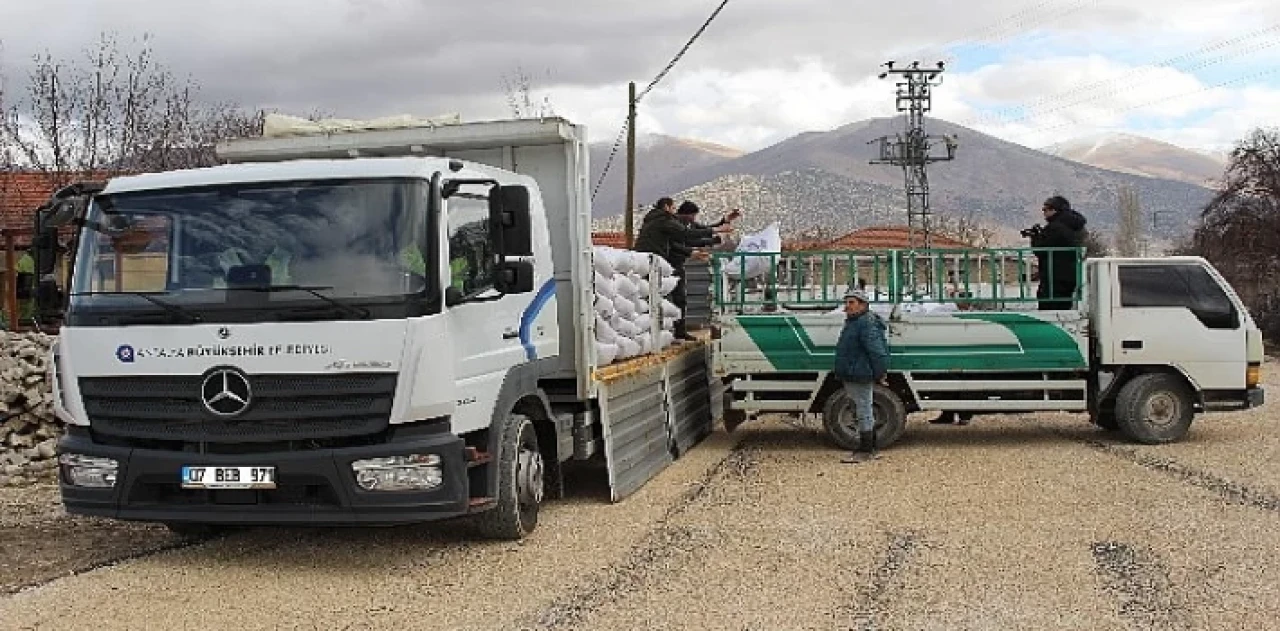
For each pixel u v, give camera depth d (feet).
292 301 24.91
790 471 39.68
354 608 23.43
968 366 43.78
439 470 24.97
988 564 26.53
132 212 26.30
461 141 32.78
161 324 25.31
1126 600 23.50
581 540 29.19
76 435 26.23
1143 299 44.09
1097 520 30.94
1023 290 44.50
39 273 26.78
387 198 25.61
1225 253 157.99
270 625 22.33
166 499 25.58
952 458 41.98
